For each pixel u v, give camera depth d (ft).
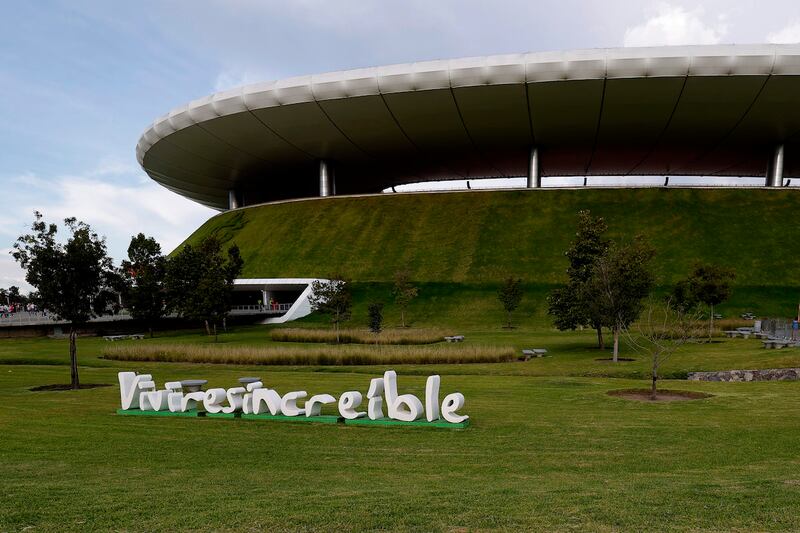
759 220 165.48
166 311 118.52
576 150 199.62
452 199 192.65
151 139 199.41
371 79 156.46
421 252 168.96
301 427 33.12
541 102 157.58
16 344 99.45
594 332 109.91
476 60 151.02
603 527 14.78
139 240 120.98
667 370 57.72
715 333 93.81
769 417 35.17
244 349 74.02
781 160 185.37
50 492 19.57
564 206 180.75
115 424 34.50
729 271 89.81
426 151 199.82
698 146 191.21
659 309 116.47
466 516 15.84
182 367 68.49
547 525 14.96
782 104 153.58
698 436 29.94
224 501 18.07
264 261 178.40
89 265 52.95
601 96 153.48
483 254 164.04
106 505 17.65
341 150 197.98
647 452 26.68
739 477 21.43
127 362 73.51
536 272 154.20
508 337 102.94
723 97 151.12
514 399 43.29
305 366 68.39
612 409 38.60
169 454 26.99
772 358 60.54
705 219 167.84
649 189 184.14
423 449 27.78
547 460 25.39
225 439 30.19
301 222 194.49
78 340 108.06
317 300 118.42
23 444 29.25
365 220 188.75
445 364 67.97
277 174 232.94
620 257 67.87
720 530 14.55
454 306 140.77
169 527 15.29
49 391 49.55
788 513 15.99
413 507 16.90
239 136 184.44
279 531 14.80
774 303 132.67
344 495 18.81
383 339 94.02
